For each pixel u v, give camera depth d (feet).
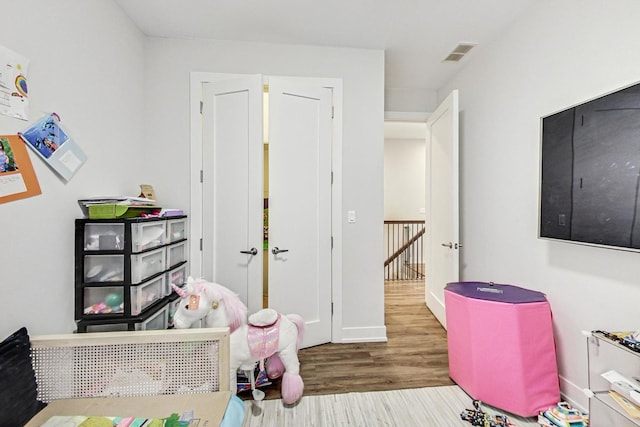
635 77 4.65
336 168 8.63
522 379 5.48
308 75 8.54
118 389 4.17
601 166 4.91
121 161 6.95
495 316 5.72
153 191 8.05
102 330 5.74
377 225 8.80
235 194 7.85
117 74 6.78
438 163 10.23
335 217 8.63
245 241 7.73
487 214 8.40
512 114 7.41
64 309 5.16
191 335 4.25
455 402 6.01
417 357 7.83
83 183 5.65
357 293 8.77
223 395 4.16
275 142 7.86
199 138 8.18
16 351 3.74
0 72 3.97
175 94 8.15
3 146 4.04
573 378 5.71
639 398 3.95
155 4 6.78
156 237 6.40
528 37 6.86
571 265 5.76
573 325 5.73
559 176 5.71
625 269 4.80
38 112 4.61
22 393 3.71
